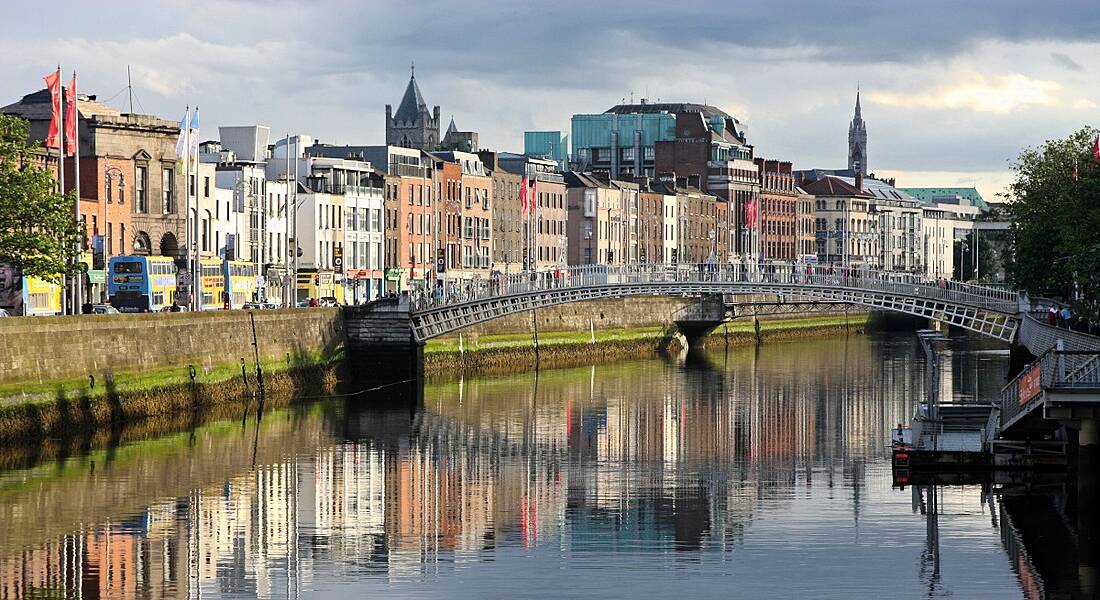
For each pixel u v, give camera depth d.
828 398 142.62
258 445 106.38
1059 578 67.94
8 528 77.81
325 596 66.50
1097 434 75.50
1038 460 90.19
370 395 144.88
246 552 74.06
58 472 93.06
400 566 71.62
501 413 129.38
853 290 159.62
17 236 105.56
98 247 142.00
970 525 77.81
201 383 124.75
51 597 66.00
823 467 98.31
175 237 170.00
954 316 153.12
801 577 68.88
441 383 160.38
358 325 154.12
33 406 103.06
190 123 147.50
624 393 148.50
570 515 82.81
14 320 101.81
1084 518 76.31
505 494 89.19
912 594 65.81
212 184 183.88
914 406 134.88
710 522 80.31
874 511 81.88
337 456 102.44
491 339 178.25
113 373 112.88
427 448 107.06
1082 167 130.88
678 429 118.62
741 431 117.00
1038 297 152.75
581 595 66.31
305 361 143.12
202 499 86.12
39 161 154.00
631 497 87.94
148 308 138.50
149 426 113.88
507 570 70.56
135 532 77.69
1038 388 76.69
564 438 112.88
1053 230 138.88
